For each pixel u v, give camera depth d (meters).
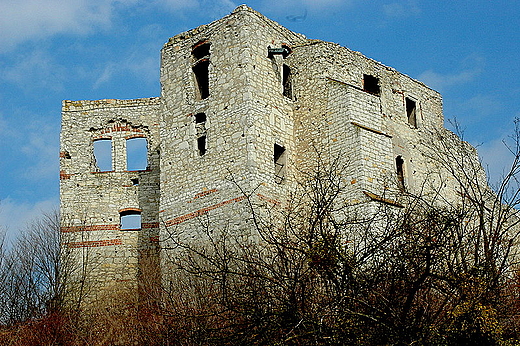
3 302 28.97
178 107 30.03
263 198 26.98
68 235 33.25
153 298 23.53
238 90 28.27
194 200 28.31
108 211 34.41
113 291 30.92
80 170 35.06
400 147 32.06
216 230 27.19
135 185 34.78
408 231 17.23
